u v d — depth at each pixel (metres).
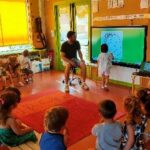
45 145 1.65
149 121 2.00
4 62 5.17
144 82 4.34
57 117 1.67
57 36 6.40
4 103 2.27
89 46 5.42
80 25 5.62
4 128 2.34
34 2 6.45
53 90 4.65
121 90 4.55
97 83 5.08
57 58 6.57
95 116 3.34
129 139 1.81
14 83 5.08
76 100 4.00
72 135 2.85
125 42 4.48
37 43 6.65
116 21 4.67
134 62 4.41
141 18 4.23
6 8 5.98
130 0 4.34
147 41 4.19
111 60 4.60
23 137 2.46
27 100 4.07
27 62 5.38
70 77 5.29
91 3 5.14
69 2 5.72
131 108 1.92
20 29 6.35
